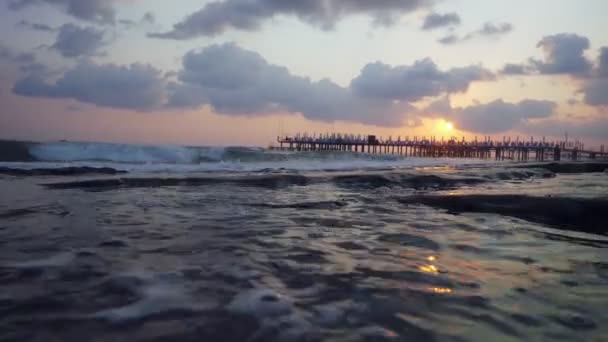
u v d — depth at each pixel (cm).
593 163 1606
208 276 239
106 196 605
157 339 160
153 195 626
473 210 501
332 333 169
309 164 1992
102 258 272
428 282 235
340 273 251
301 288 223
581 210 444
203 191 690
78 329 167
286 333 168
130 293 209
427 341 162
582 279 241
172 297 205
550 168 1528
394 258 287
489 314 189
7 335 160
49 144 1703
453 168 1414
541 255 299
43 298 199
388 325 177
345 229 390
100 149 1811
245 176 859
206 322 177
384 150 5725
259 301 202
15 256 273
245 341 161
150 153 1914
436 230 388
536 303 203
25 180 816
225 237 347
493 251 309
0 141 1587
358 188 768
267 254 294
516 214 472
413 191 713
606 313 190
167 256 282
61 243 312
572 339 164
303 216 460
